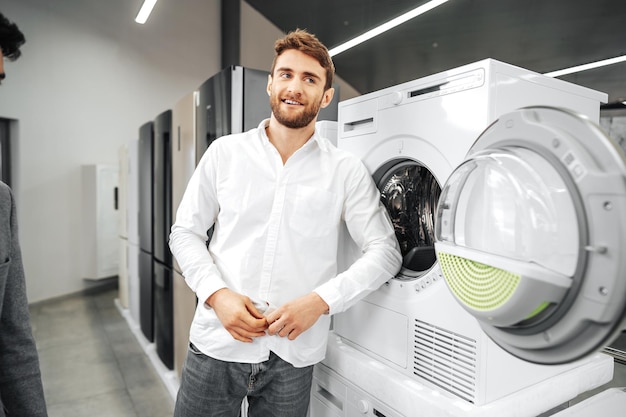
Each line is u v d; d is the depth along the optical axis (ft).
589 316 1.82
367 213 3.91
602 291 1.76
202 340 3.84
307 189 3.83
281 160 3.88
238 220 3.82
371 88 20.85
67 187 15.65
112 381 8.34
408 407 3.40
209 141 5.98
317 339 3.96
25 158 14.53
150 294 9.82
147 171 9.56
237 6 19.77
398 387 3.51
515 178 2.18
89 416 7.04
